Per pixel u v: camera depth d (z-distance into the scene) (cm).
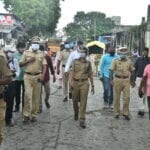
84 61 1281
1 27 4150
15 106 1494
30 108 1320
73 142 1086
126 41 5156
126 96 1413
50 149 1011
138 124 1347
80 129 1247
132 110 1627
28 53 1319
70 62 1538
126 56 1424
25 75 1316
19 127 1249
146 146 1070
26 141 1083
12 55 1241
